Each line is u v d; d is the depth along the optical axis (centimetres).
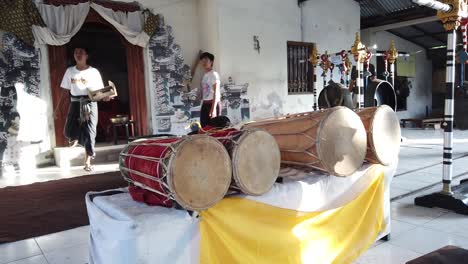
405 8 951
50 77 603
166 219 153
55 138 612
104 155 621
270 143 175
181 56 720
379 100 497
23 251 262
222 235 166
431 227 277
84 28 729
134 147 201
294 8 862
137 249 148
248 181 166
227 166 161
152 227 150
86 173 529
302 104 895
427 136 854
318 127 193
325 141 192
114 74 812
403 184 405
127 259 153
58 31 595
